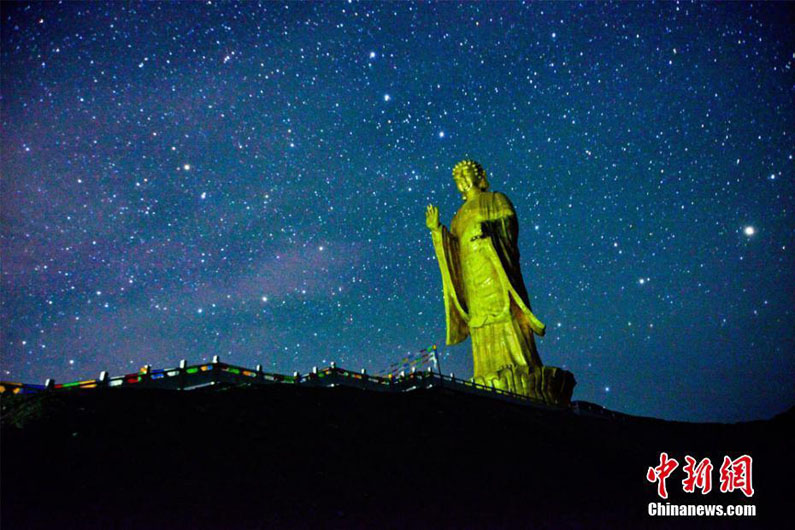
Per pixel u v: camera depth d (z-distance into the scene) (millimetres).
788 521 14781
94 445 12266
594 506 14273
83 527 9797
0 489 10461
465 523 11977
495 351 31609
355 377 23625
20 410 13367
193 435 13469
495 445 17312
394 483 13273
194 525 10258
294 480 12406
